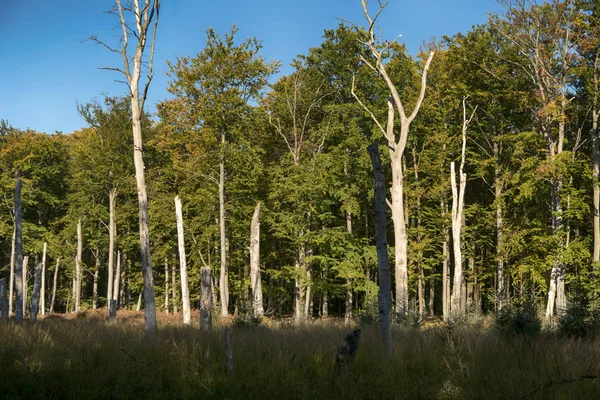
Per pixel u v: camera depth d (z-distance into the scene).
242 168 30.86
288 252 36.47
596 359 7.67
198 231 33.84
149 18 13.89
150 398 6.85
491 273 30.73
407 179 32.53
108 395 6.85
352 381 7.02
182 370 7.75
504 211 29.34
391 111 20.50
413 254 29.78
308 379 7.26
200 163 30.47
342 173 31.67
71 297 44.88
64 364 7.83
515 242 26.38
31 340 9.53
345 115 30.67
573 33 25.36
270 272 31.61
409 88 29.80
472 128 31.59
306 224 30.27
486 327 14.31
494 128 29.98
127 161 36.38
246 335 10.73
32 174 43.25
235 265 34.78
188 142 30.31
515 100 28.31
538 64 26.38
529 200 27.78
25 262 32.16
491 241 32.28
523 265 25.42
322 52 31.75
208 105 29.09
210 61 28.77
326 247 30.58
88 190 39.09
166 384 7.42
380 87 29.78
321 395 6.67
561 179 25.83
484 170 29.39
